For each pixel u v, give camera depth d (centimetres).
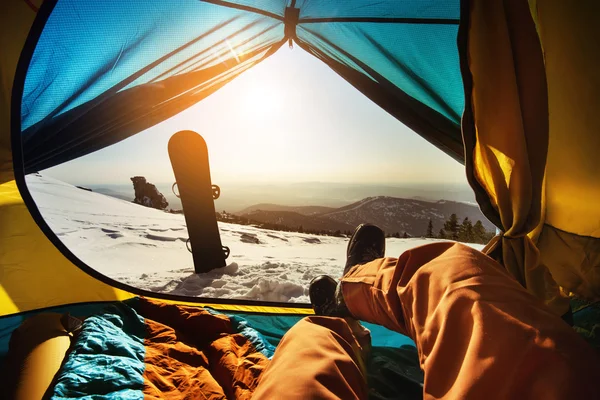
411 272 71
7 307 150
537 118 116
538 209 117
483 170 126
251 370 97
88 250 353
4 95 154
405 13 170
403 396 100
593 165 137
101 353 93
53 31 152
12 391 80
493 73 116
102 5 154
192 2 166
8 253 156
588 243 143
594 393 36
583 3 125
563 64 138
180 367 101
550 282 123
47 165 183
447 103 188
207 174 262
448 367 49
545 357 41
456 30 171
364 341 114
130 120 189
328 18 185
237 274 263
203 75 195
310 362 60
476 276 58
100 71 167
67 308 158
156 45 173
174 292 218
